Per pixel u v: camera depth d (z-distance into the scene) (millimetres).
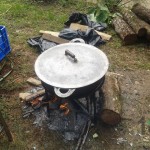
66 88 1065
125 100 1421
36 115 1341
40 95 1369
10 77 1578
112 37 1859
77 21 1977
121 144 1229
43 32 1894
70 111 1303
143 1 2209
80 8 2174
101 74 1119
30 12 2139
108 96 1293
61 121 1294
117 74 1571
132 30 1786
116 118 1260
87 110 1276
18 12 2133
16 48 1786
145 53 1732
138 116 1341
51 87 1116
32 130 1292
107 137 1255
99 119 1303
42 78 1114
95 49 1263
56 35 1839
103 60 1195
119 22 1871
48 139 1255
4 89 1496
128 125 1301
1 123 1215
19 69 1631
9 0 2312
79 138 1237
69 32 1801
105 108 1236
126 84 1515
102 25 1932
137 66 1639
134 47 1778
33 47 1790
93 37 1793
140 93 1460
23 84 1528
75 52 1247
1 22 2039
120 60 1684
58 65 1174
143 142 1233
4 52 1667
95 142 1237
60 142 1240
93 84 1101
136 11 1849
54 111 1327
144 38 1805
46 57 1225
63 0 2219
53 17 2070
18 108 1391
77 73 1129
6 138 1261
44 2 2252
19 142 1247
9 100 1437
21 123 1323
